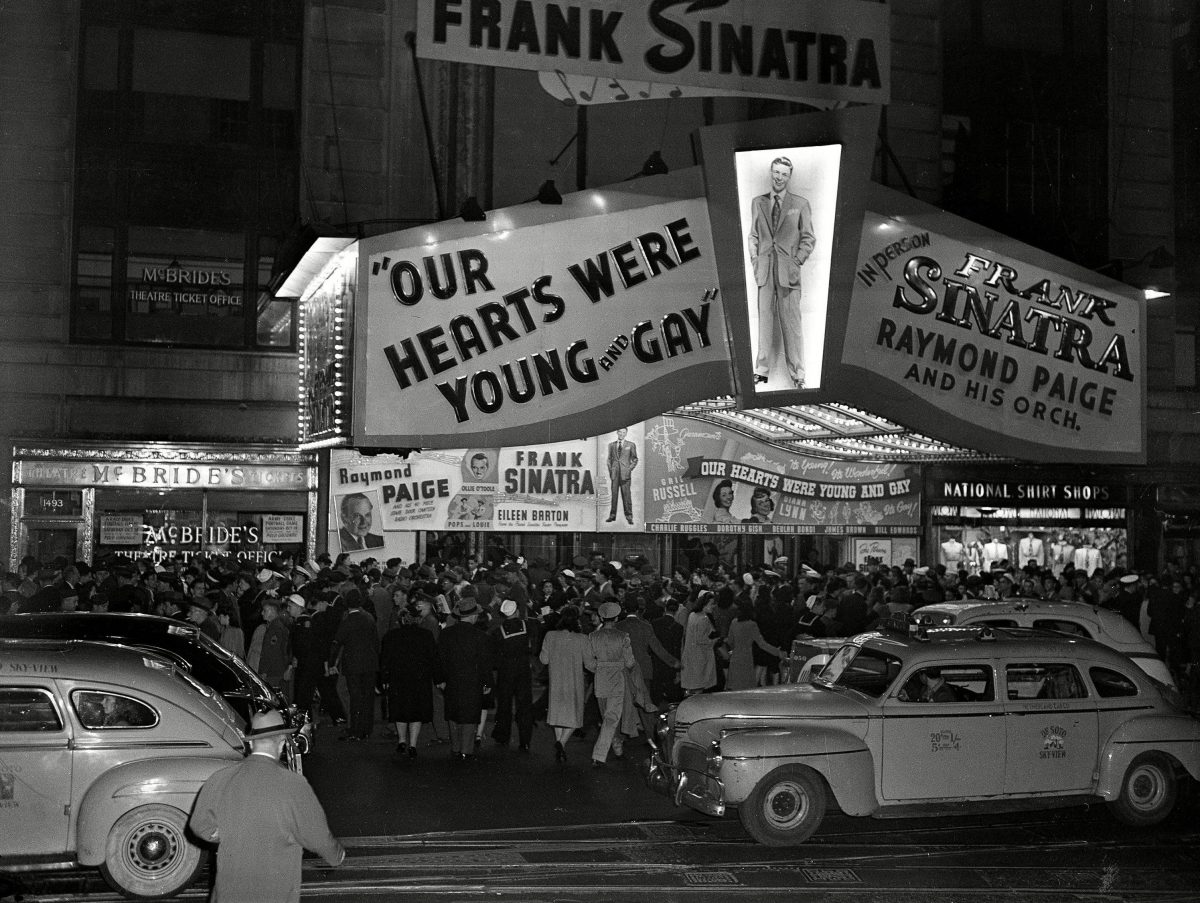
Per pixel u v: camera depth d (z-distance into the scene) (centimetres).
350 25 2473
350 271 1852
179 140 2477
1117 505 2869
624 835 1150
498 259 1888
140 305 2439
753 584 2083
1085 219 2888
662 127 2616
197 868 944
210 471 2414
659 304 1945
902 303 2033
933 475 2767
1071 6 2920
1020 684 1201
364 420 1822
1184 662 2050
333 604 1688
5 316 2362
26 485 2328
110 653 988
